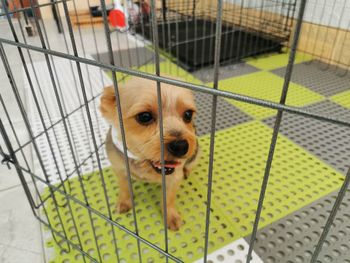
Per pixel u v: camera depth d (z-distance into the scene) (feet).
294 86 7.07
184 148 3.00
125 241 3.53
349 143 5.23
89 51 8.93
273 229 3.68
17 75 7.48
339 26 7.75
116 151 3.56
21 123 5.72
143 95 3.17
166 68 7.88
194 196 4.16
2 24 9.67
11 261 3.31
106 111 3.52
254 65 8.23
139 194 4.20
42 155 4.90
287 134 5.46
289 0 8.56
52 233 3.45
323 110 6.12
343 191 1.43
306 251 3.44
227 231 3.66
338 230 3.68
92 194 4.18
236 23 10.23
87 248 3.43
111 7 8.84
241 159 4.83
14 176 4.47
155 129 3.14
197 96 6.66
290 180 4.41
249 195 4.16
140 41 9.57
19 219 3.80
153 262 3.31
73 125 5.66
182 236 3.60
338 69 7.95
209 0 10.38
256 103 1.45
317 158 4.87
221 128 5.63
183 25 10.28
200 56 8.13
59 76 7.42
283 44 8.99
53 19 11.46
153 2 1.50
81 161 4.75
